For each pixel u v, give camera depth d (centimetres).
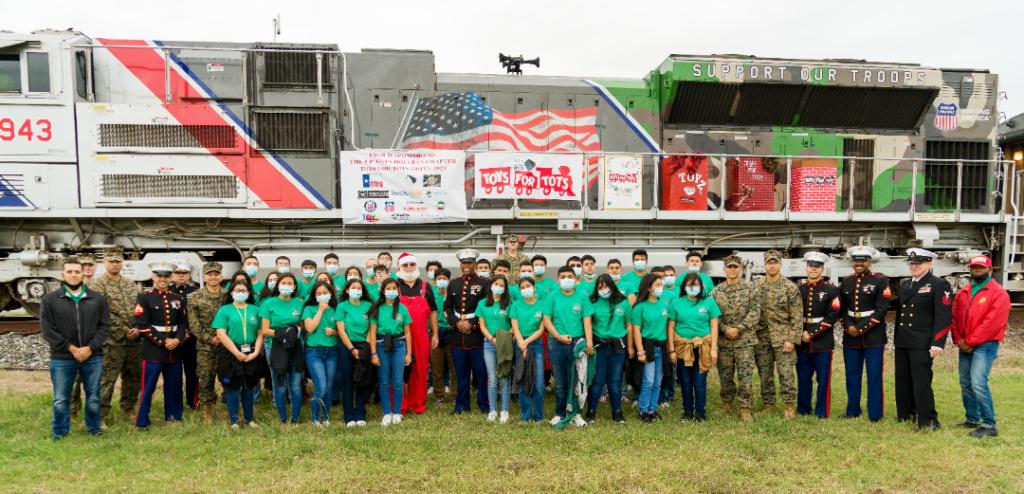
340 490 436
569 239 1002
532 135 1029
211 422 612
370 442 536
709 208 1047
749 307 632
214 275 613
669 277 695
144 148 898
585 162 989
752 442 544
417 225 962
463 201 938
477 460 497
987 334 562
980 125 1113
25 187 870
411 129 995
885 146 1080
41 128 870
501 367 627
